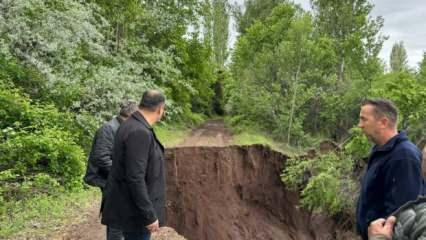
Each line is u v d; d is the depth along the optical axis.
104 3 20.48
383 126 2.58
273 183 17.25
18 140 8.53
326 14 31.91
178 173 16.53
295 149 23.52
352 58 29.56
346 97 25.50
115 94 13.68
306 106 27.36
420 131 10.28
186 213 15.90
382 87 11.58
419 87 10.61
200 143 20.50
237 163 17.84
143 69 22.11
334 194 10.70
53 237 6.11
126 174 3.27
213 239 15.70
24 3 11.80
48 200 7.81
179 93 28.66
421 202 1.53
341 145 11.91
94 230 6.59
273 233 16.03
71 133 11.00
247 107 29.36
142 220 3.32
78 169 9.18
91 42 15.10
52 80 11.91
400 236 1.53
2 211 6.84
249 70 30.94
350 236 11.21
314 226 14.40
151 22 25.95
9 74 11.16
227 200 16.88
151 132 3.39
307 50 27.81
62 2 13.55
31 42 12.15
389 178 2.47
